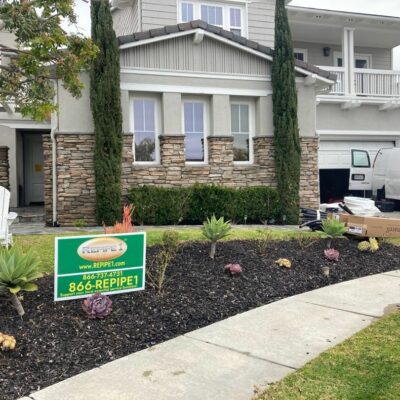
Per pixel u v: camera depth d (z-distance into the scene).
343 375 3.50
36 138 16.84
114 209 10.99
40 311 4.74
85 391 3.38
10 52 8.05
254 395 3.27
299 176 12.62
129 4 16.66
